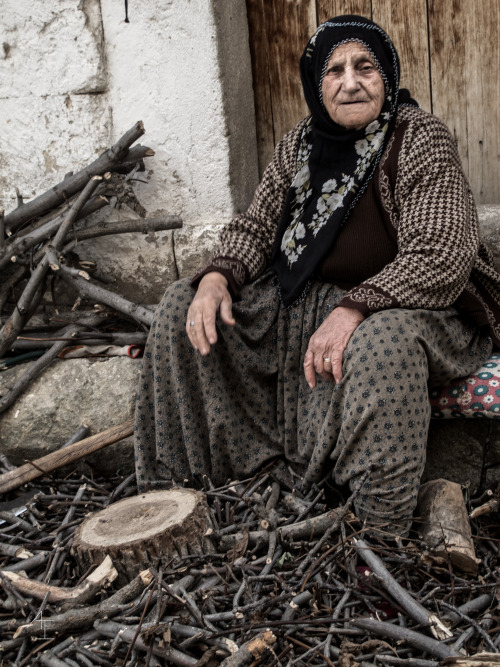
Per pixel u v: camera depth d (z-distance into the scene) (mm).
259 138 3064
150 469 2211
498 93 2750
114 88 2756
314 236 2154
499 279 2250
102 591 1715
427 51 2799
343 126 2133
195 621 1613
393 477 1799
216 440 2129
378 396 1786
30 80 2793
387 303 1887
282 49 2939
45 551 1919
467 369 2039
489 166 2824
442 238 1954
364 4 2818
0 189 2943
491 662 1369
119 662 1567
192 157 2748
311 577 1712
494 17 2688
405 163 2045
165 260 2816
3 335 2578
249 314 2154
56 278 2879
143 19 2654
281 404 2188
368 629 1547
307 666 1508
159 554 1736
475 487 2176
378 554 1815
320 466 1990
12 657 1649
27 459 2514
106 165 2607
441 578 1768
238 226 2326
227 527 1909
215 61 2625
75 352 2621
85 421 2486
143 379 2195
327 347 1892
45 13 2707
